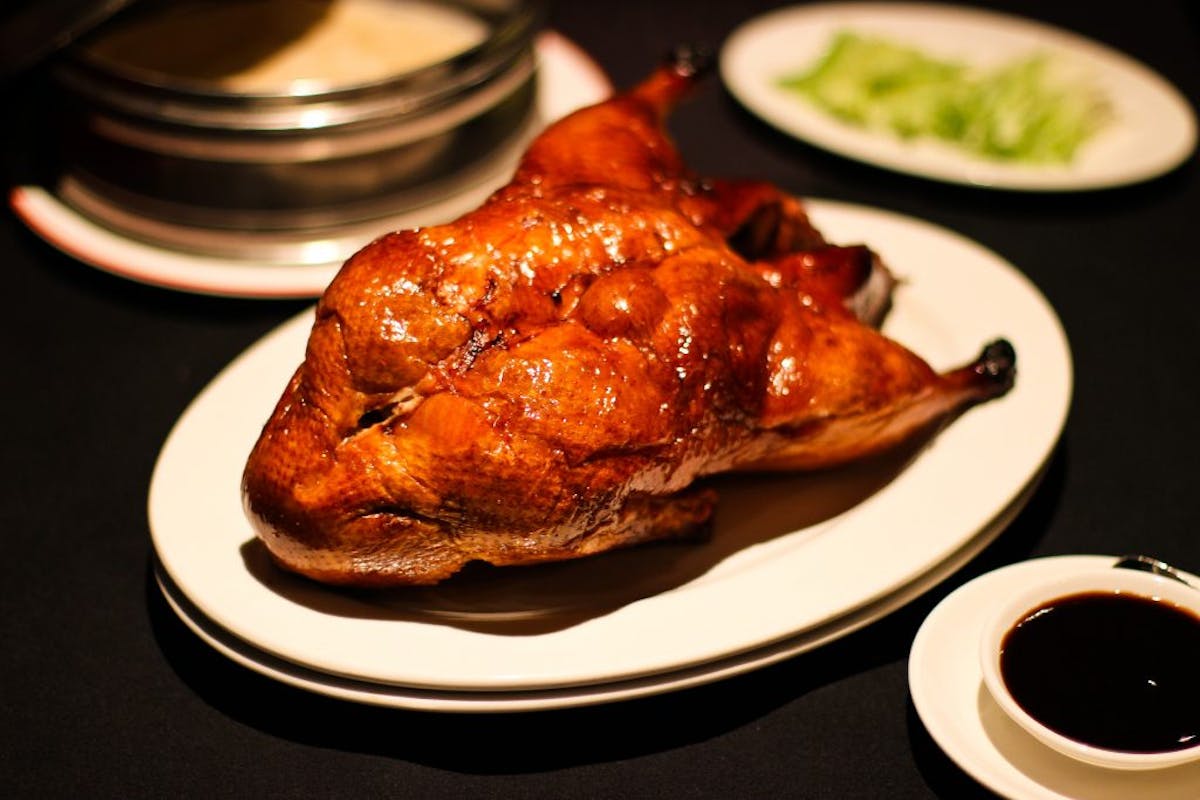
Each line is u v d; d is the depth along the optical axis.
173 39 0.82
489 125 0.76
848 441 0.60
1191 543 0.61
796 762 0.54
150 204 0.73
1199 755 0.50
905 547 0.57
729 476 0.62
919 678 0.53
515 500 0.53
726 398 0.56
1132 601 0.54
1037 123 0.83
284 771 0.54
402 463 0.53
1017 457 0.60
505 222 0.56
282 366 0.63
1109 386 0.69
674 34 0.95
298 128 0.71
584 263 0.56
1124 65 0.89
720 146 0.84
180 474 0.59
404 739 0.54
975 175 0.80
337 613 0.55
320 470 0.53
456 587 0.57
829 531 0.57
